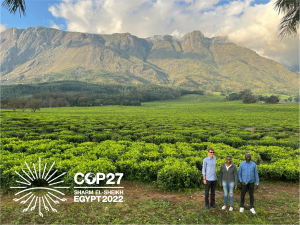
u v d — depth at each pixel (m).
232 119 54.31
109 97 170.00
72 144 18.05
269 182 11.62
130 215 7.54
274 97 144.12
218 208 8.17
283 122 47.09
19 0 4.49
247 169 7.83
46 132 29.86
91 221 7.05
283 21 5.12
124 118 52.66
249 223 7.16
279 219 7.39
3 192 9.31
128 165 11.62
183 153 14.86
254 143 21.50
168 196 9.36
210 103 172.50
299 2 4.80
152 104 166.62
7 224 6.72
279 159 14.01
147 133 26.89
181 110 103.69
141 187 10.62
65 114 66.31
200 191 10.03
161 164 11.46
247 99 152.12
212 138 22.91
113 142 18.47
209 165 8.20
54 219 7.11
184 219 7.37
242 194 7.95
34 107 78.25
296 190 10.46
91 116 58.50
